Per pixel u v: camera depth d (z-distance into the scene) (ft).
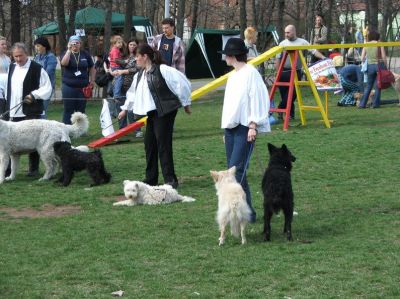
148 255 23.59
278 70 53.57
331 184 34.17
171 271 21.86
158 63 33.22
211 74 123.54
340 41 122.83
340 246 23.91
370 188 33.04
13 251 24.53
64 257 23.67
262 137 48.21
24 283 21.06
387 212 28.63
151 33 109.91
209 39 119.55
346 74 65.16
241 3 90.84
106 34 89.40
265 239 24.84
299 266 21.93
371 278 20.65
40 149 37.63
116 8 137.69
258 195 32.24
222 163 40.50
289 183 24.67
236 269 21.79
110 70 53.62
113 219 28.81
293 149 43.45
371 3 89.40
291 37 53.93
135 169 39.99
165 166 33.99
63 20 90.17
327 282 20.43
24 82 38.47
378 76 62.18
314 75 53.47
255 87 25.91
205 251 23.93
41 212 30.96
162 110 32.91
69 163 36.06
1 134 36.86
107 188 35.12
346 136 47.55
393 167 37.55
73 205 32.14
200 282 20.79
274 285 20.35
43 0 111.96
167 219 28.50
